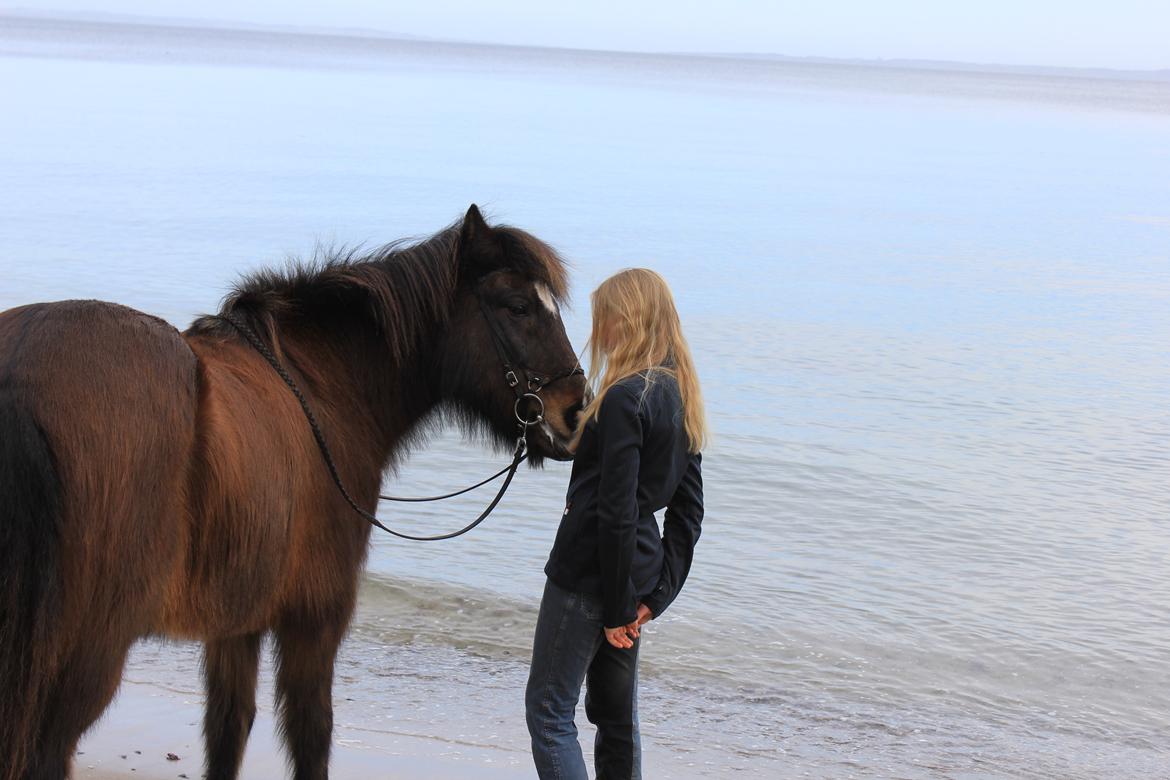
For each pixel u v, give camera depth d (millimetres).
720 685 5848
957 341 15469
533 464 4398
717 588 7145
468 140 50969
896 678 6023
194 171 32688
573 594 3594
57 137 40531
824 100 141250
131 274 16484
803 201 33656
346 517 3918
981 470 9938
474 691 5648
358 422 4129
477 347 4219
